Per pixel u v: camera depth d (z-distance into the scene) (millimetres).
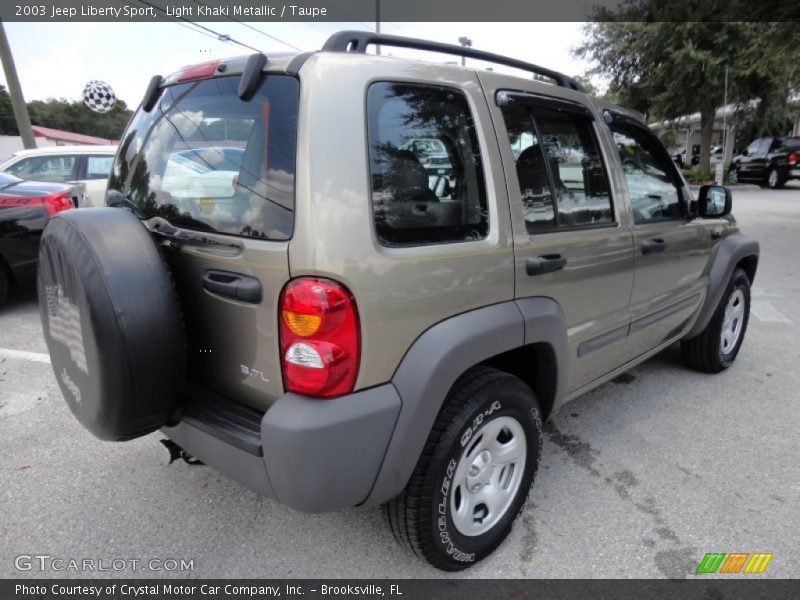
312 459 1689
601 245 2654
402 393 1836
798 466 2984
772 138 20062
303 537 2441
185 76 2248
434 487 1982
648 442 3230
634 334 3102
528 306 2248
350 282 1684
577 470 2953
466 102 2139
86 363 1899
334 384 1710
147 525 2506
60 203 5434
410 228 1871
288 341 1718
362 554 2346
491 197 2145
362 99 1807
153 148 2312
